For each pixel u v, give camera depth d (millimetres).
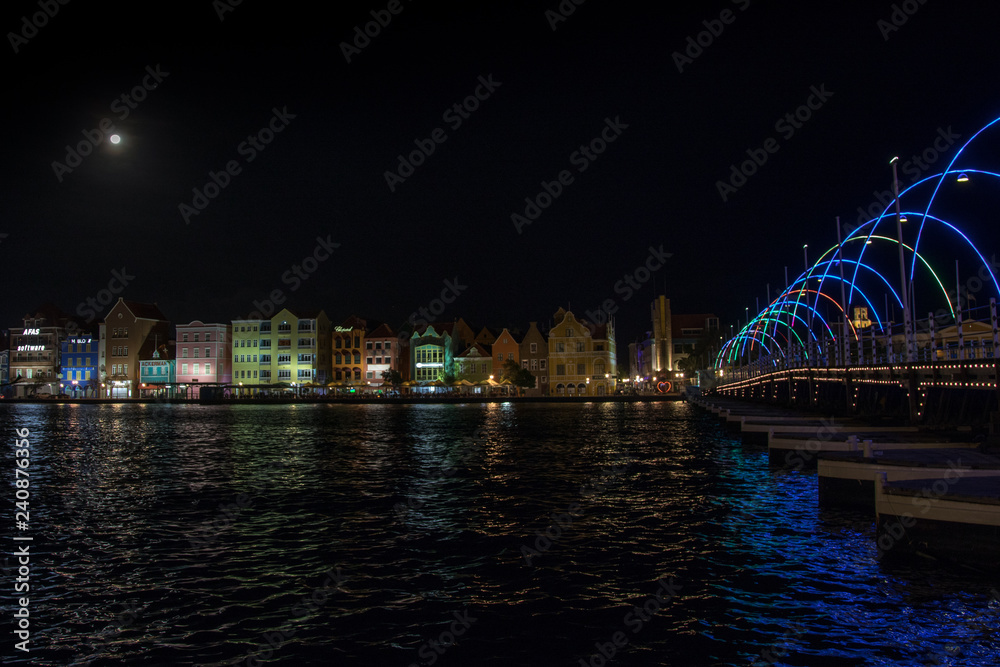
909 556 18062
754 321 105750
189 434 62125
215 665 13203
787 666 13039
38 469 38031
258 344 157875
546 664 13219
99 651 13773
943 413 34906
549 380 155375
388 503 27797
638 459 42031
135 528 23406
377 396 145875
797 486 31203
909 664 13062
